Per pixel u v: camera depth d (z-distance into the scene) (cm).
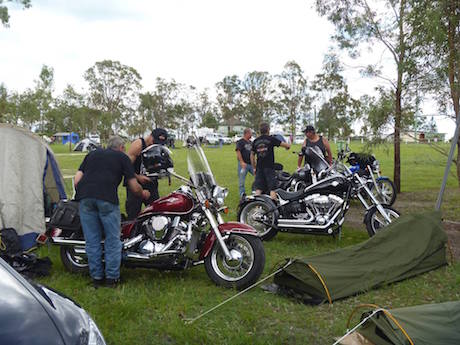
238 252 509
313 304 470
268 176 862
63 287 516
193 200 531
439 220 609
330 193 686
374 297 489
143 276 557
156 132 686
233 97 9081
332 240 750
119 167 511
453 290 511
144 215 528
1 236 592
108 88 7350
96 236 515
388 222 673
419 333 317
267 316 444
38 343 250
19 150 650
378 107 930
